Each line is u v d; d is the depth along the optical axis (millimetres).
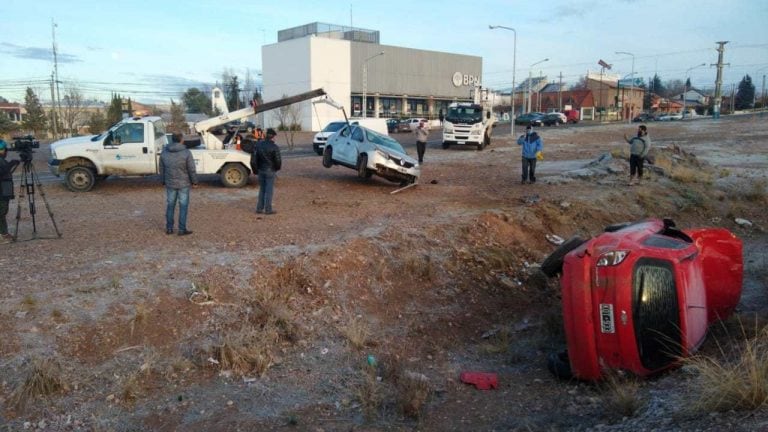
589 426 5500
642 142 18594
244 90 92062
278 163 13258
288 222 12500
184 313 7789
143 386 6613
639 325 6273
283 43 78875
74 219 12539
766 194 19406
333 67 77812
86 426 5949
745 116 72750
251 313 8039
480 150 31672
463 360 8055
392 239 11094
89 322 7266
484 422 6102
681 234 7469
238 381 6914
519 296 10766
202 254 9680
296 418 6219
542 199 15758
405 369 7434
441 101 92500
